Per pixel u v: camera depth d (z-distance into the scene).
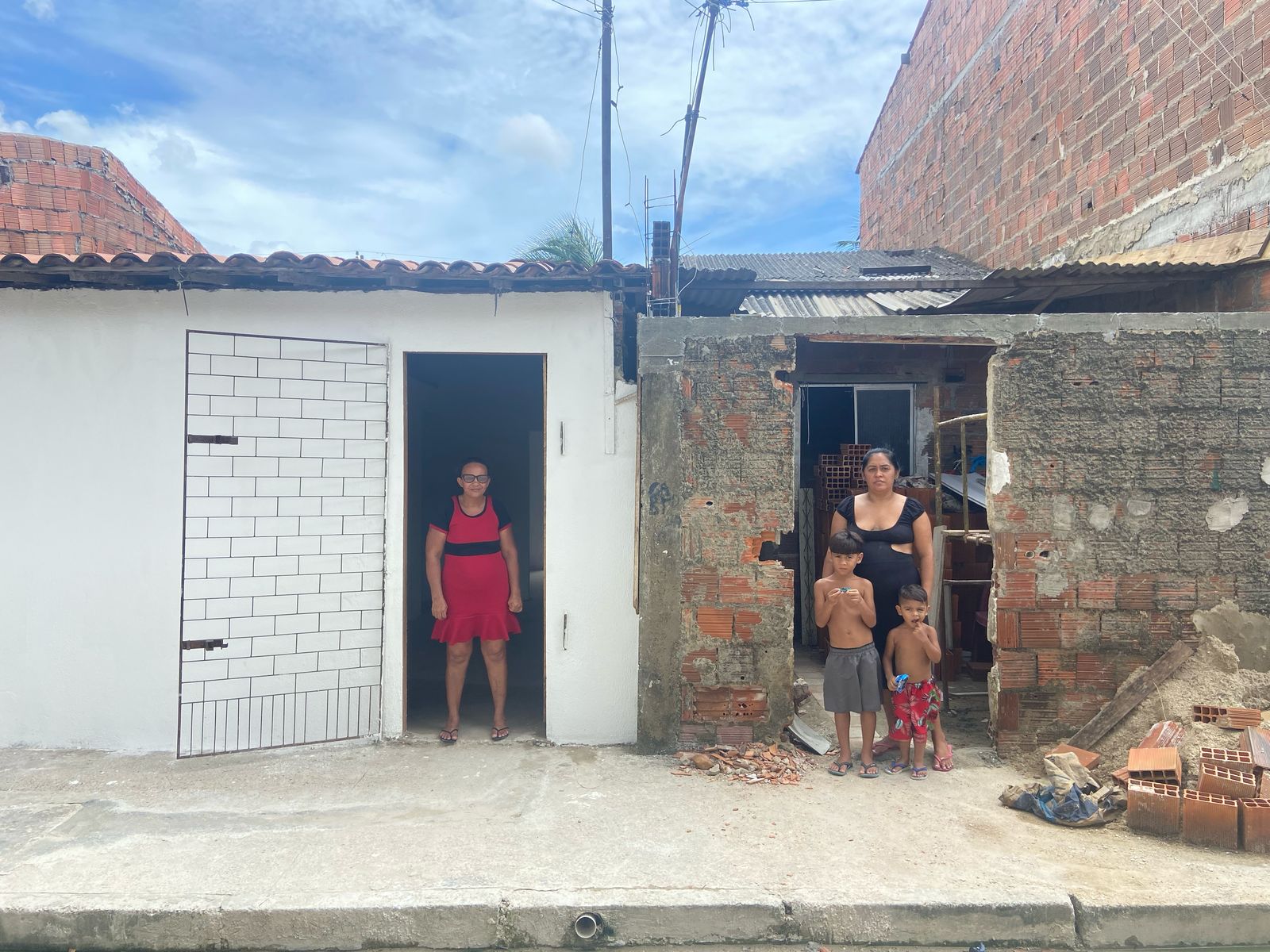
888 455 4.75
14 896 3.29
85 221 7.54
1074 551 4.80
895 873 3.48
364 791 4.39
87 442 5.09
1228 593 4.75
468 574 5.19
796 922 3.23
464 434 10.59
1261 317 4.75
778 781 4.46
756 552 4.83
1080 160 8.45
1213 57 6.46
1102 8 8.02
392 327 5.18
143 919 3.21
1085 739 4.72
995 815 4.10
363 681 5.16
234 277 4.87
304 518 5.04
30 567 5.10
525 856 3.63
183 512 4.83
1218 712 4.39
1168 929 3.21
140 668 5.05
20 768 4.74
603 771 4.63
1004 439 4.81
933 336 4.82
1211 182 6.46
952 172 11.98
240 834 3.87
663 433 4.85
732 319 4.86
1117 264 5.98
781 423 4.83
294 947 3.20
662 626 4.86
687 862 3.57
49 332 5.11
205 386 4.86
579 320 5.16
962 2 11.61
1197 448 4.76
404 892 3.30
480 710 5.91
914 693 4.59
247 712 4.96
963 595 6.92
